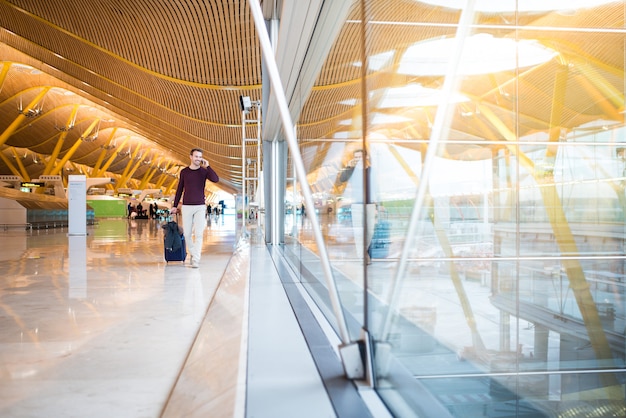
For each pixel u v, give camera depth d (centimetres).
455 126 846
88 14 1606
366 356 163
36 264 665
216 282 501
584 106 864
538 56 790
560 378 955
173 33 1599
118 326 313
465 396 534
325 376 171
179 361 240
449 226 884
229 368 189
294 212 577
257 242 987
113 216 4628
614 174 992
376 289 176
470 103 839
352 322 253
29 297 415
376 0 202
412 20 354
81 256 782
